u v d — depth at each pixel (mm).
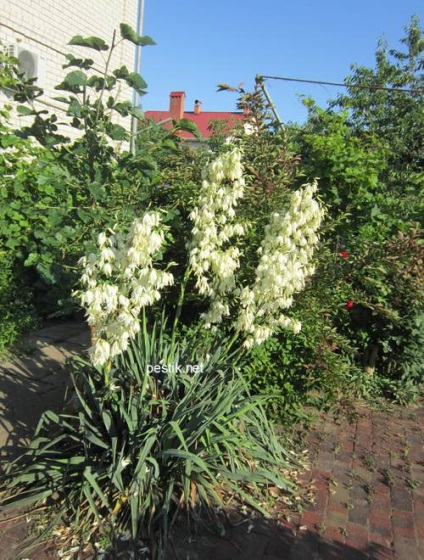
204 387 3285
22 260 5664
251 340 3432
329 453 3898
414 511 3225
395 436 4289
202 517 2924
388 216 5293
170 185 4332
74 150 3223
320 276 4012
